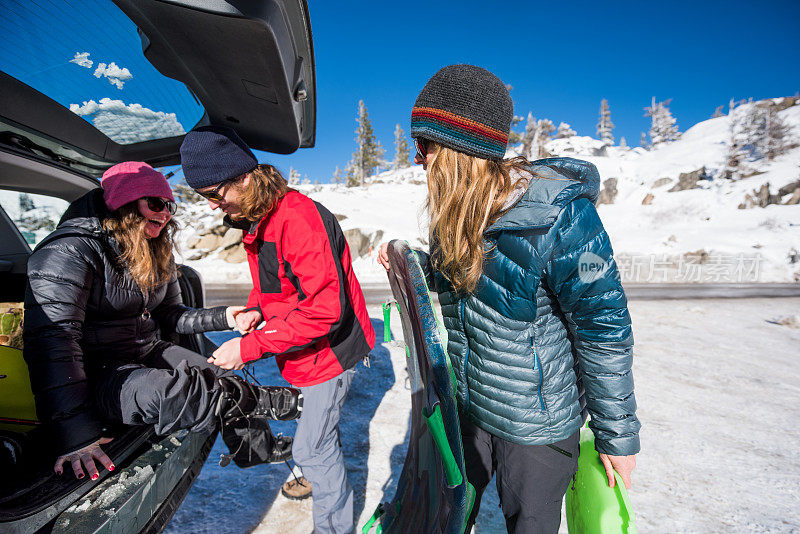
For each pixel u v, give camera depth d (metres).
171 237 1.76
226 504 1.96
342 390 1.58
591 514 1.13
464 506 0.79
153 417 1.37
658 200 39.69
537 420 1.09
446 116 0.95
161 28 1.26
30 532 1.02
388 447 2.53
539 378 1.07
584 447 1.28
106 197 1.46
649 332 5.79
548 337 1.07
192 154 1.30
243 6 1.05
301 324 1.38
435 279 1.25
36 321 1.27
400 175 63.00
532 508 1.14
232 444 1.80
